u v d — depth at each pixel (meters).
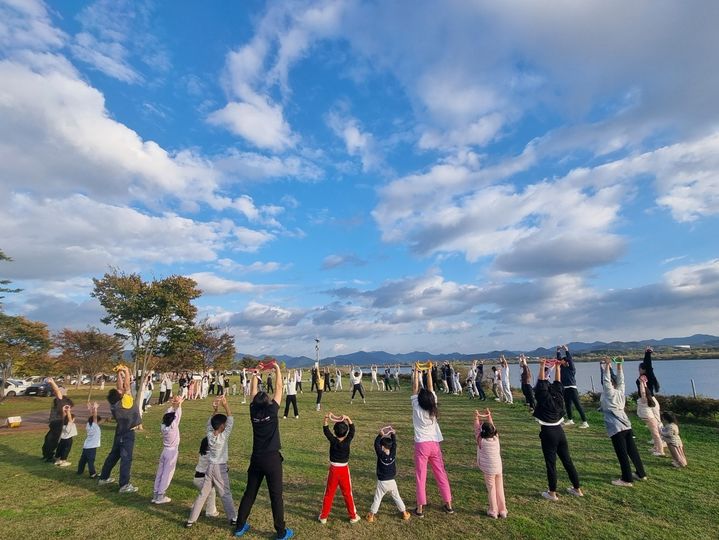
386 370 30.12
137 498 7.00
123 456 7.47
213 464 5.82
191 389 26.97
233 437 12.08
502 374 18.86
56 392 10.26
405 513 5.85
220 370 38.62
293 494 7.00
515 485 7.18
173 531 5.61
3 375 26.73
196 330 19.47
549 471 6.52
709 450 9.39
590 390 19.05
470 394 21.61
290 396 15.62
